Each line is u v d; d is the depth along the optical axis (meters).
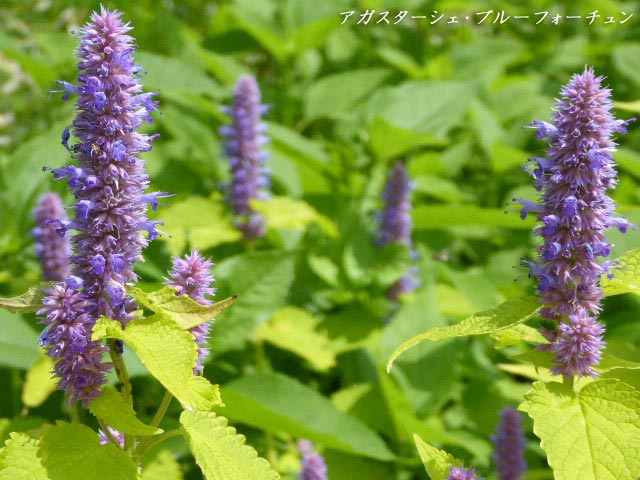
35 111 1.28
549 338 0.49
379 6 1.48
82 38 0.47
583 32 1.68
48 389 0.71
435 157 1.18
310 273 1.04
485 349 0.99
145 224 0.48
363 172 1.19
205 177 1.12
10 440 0.47
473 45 1.50
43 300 0.47
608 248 0.47
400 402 0.77
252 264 0.82
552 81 1.53
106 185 0.47
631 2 1.79
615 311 1.01
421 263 1.03
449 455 0.51
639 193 1.13
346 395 0.86
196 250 0.50
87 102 0.47
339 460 0.81
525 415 0.87
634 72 1.37
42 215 0.76
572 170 0.47
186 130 1.13
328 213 1.14
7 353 0.73
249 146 0.92
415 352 0.85
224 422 0.50
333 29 1.29
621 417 0.46
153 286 0.77
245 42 1.44
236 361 0.90
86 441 0.47
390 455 0.75
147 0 1.46
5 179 0.96
